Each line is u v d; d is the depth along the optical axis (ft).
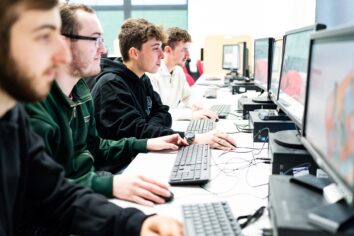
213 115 7.92
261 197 3.70
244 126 7.06
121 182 3.80
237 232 2.78
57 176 3.35
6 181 2.77
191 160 4.65
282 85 5.65
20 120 2.99
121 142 5.45
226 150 5.38
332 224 2.25
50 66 2.63
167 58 10.52
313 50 3.28
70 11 4.46
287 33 5.34
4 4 2.38
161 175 4.37
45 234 3.37
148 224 3.00
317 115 3.08
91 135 5.31
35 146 3.25
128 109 6.33
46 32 2.54
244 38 17.38
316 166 3.82
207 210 3.15
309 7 16.65
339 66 2.58
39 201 3.30
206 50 18.04
